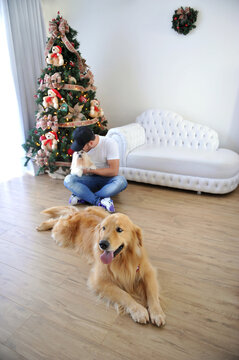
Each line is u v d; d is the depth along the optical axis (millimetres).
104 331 1137
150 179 2871
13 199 2604
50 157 2988
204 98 3193
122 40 3477
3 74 3215
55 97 2850
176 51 3168
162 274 1498
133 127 3141
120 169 3012
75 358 1019
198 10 2889
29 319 1210
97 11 3510
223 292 1357
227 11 2762
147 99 3586
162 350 1045
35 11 3572
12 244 1831
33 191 2807
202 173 2576
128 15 3312
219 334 1111
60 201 2551
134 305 1206
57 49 2797
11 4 3201
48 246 1801
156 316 1155
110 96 3867
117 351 1043
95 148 2275
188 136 3137
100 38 3635
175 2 2975
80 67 3100
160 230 1987
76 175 2367
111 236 1174
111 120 3969
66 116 2955
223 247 1766
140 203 2482
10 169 3438
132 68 3537
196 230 1985
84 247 1646
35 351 1054
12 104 3377
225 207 2385
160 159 2736
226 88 3027
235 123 3104
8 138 3385
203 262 1607
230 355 1021
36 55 3646
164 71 3328
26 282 1456
